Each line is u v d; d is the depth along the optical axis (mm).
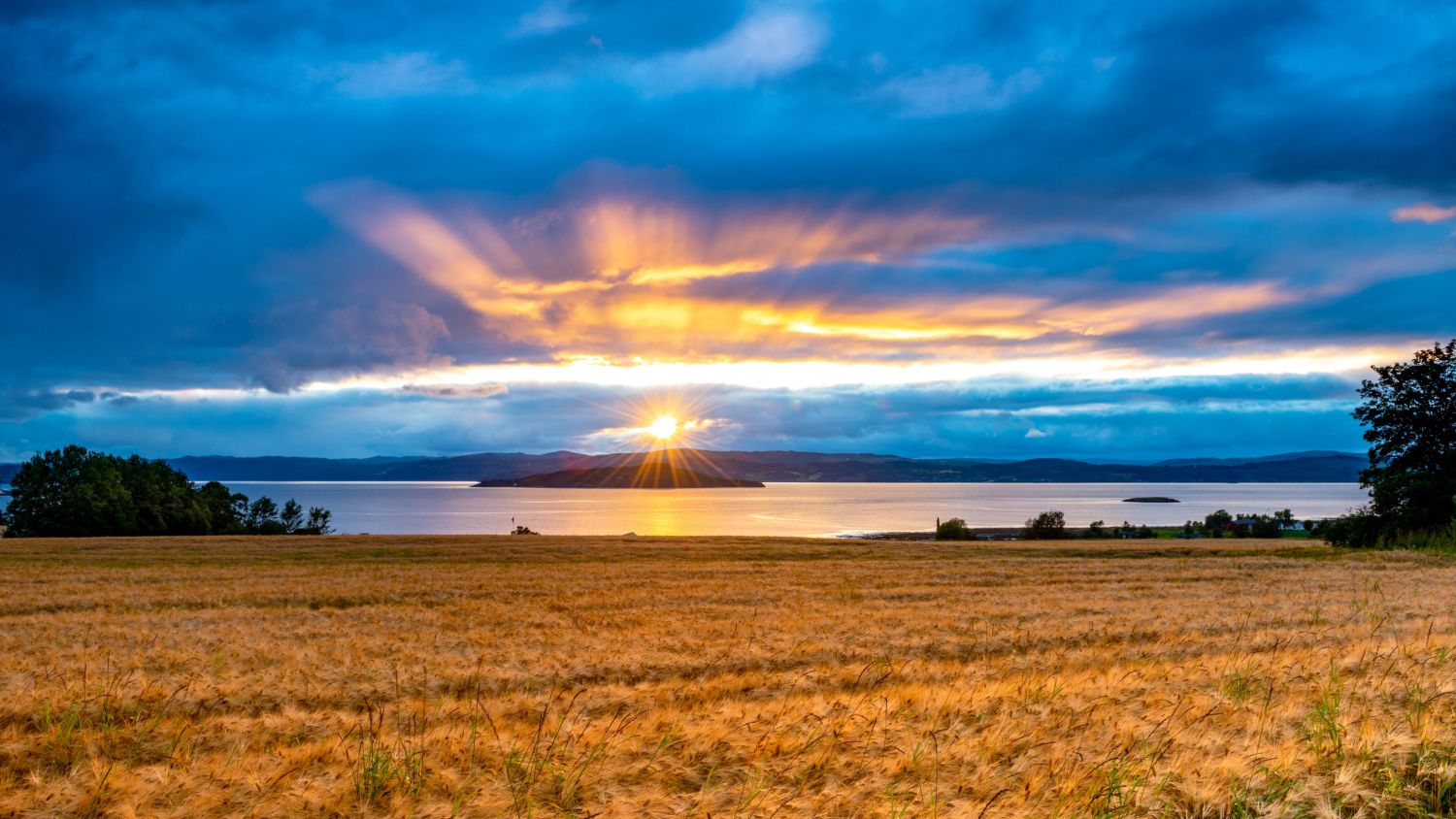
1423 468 45219
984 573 29500
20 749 8828
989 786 7129
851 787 7258
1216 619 18156
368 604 22406
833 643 15492
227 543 44750
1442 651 11914
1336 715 8578
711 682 12133
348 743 8531
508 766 7812
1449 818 6695
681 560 36031
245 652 14555
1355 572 28766
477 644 15609
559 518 197250
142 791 7316
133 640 16031
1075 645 15664
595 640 15922
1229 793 6812
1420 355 45719
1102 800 6766
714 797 7086
